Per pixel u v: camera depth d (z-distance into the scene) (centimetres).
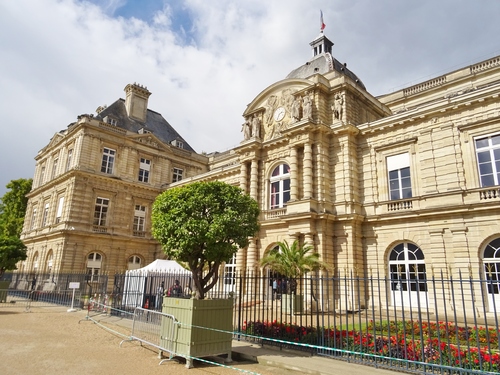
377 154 2430
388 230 2250
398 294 2145
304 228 2362
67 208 3606
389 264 2239
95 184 3772
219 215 1211
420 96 3161
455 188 2005
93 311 2209
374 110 2945
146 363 1046
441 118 2150
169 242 1189
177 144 4788
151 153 4319
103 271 3662
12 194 5328
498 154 1923
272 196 2827
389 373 936
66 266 3428
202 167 4916
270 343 1269
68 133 4003
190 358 1030
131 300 2383
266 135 2953
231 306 1173
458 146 2052
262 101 3083
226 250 1207
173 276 2394
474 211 1892
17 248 3209
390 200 2269
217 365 1063
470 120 2034
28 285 3438
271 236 2659
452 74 3030
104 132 3912
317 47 3653
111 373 932
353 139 2527
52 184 4062
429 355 959
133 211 4034
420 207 2128
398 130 2345
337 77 2692
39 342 1268
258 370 1013
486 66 2844
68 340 1323
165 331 1142
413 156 2239
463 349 980
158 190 4253
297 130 2575
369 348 1059
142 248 4034
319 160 2497
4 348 1157
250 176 2978
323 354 1118
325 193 2456
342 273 2281
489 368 845
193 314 1070
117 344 1285
